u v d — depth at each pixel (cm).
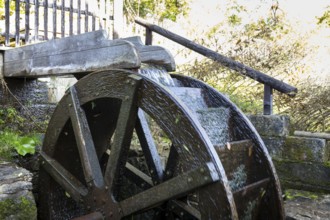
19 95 425
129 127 283
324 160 362
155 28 460
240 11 702
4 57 409
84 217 279
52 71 358
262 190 296
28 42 427
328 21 654
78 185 321
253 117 395
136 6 953
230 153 280
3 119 411
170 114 258
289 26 661
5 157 339
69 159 356
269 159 299
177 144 255
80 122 309
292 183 375
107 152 382
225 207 233
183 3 936
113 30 526
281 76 602
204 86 341
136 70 298
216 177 235
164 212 329
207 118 290
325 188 358
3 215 274
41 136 395
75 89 318
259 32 648
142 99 274
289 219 309
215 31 696
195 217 308
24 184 288
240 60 610
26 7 424
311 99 466
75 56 338
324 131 448
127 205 279
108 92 292
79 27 468
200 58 605
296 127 461
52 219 351
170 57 345
